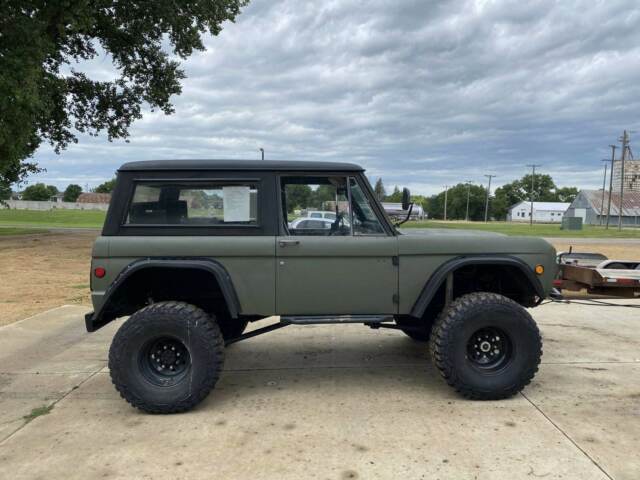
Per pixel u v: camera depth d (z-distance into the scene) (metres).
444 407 3.89
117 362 3.77
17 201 101.94
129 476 2.93
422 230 4.73
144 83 21.53
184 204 3.97
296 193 4.07
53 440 3.41
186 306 3.89
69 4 14.59
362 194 4.09
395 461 3.06
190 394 3.78
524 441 3.29
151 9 17.98
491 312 3.90
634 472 2.90
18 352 5.46
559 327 6.30
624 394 4.11
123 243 3.87
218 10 18.64
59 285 10.02
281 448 3.25
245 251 3.91
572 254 7.53
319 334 6.20
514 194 137.25
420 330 4.59
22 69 13.09
